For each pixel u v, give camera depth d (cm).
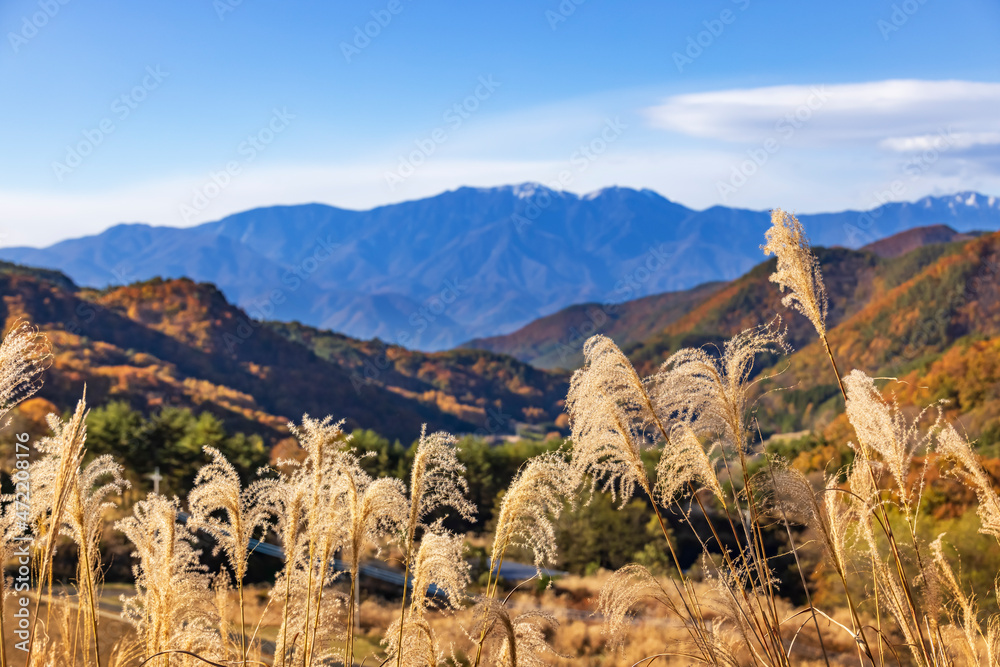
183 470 2970
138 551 332
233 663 322
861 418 278
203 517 330
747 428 293
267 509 337
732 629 299
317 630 327
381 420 10469
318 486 321
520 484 314
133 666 330
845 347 11944
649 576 321
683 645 303
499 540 320
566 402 314
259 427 7119
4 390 248
